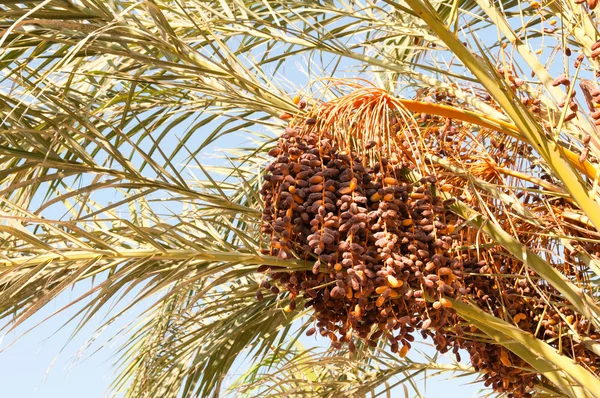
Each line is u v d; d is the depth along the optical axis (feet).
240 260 10.29
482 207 10.48
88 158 10.81
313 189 9.74
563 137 11.10
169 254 10.39
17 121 10.24
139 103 12.67
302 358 12.85
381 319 9.78
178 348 12.56
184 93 12.62
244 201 14.02
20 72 10.75
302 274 10.03
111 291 10.27
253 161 13.69
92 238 10.23
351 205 9.68
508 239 10.24
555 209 11.22
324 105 10.43
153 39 10.98
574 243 11.12
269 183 9.89
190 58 11.35
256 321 12.57
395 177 10.02
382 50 12.34
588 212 9.48
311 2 12.83
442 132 11.34
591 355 10.97
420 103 10.56
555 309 10.48
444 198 10.25
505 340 10.38
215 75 11.34
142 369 12.92
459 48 9.53
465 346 10.73
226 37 12.47
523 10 12.63
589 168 10.03
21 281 10.06
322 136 10.12
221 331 12.63
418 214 9.95
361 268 9.50
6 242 10.85
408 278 9.68
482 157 11.19
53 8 10.71
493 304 10.82
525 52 10.37
